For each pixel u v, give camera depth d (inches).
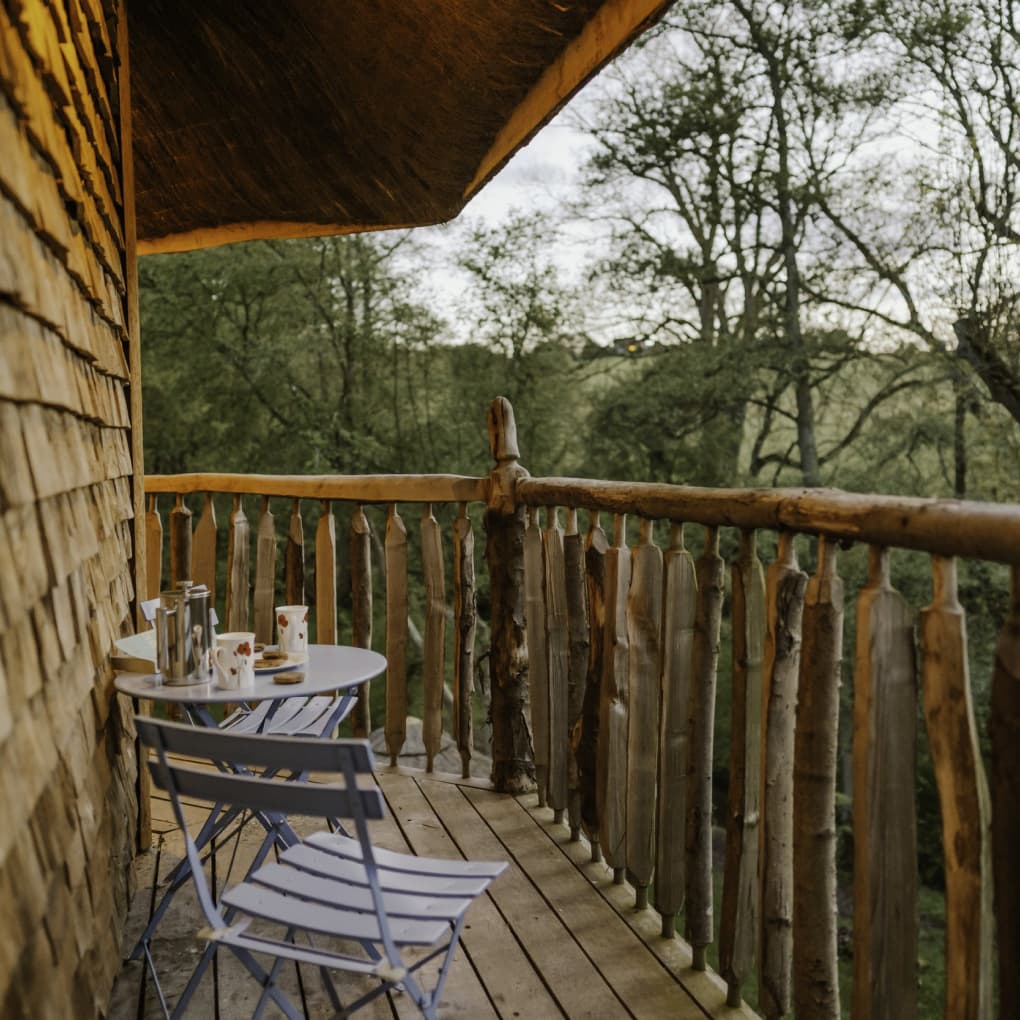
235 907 83.7
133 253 144.1
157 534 201.5
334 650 127.4
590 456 742.5
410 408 857.5
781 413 652.1
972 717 68.8
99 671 102.9
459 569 172.9
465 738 174.7
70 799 80.7
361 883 86.4
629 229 681.6
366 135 188.1
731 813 100.7
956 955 69.3
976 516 64.9
